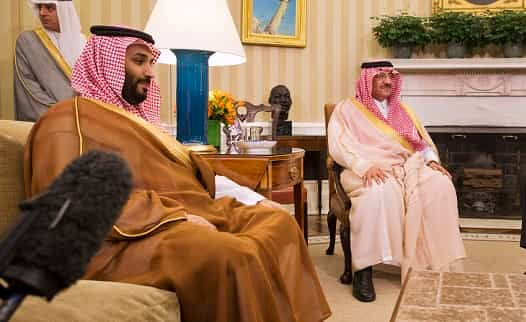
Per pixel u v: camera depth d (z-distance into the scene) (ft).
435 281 5.76
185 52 9.13
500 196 18.76
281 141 16.88
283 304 5.28
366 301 9.66
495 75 18.35
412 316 4.58
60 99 10.71
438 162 11.32
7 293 1.12
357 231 9.89
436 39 18.48
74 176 1.22
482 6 18.95
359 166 10.36
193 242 4.65
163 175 5.87
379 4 19.25
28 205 1.17
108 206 1.20
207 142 9.60
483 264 12.28
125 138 5.69
